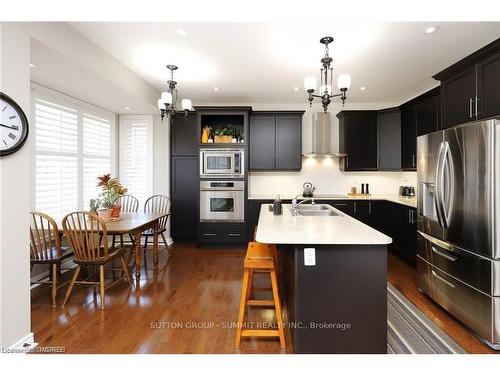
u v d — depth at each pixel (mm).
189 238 5070
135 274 3404
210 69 3512
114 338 2168
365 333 1825
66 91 3518
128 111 4648
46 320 2436
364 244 1761
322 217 2656
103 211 3432
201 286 3176
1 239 1843
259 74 3672
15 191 1927
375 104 5098
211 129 4930
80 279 3396
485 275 2059
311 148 5191
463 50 2969
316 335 1828
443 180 2434
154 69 3527
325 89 2520
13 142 1901
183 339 2156
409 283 3230
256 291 3018
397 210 4152
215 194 4727
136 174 4926
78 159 3955
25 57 2004
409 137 4371
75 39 2578
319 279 1834
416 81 3955
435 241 2611
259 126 4914
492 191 2000
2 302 1848
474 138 2133
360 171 5098
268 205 3619
